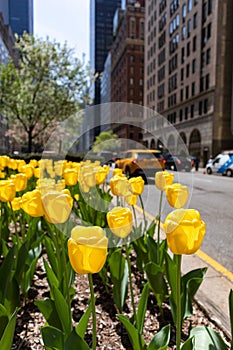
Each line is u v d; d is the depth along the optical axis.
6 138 30.92
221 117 32.47
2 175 4.14
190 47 38.09
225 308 2.11
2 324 1.28
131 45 73.00
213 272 2.87
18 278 1.77
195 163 26.50
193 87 37.56
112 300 2.28
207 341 1.33
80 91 21.33
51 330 1.25
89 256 0.93
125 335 1.82
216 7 31.70
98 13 136.50
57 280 1.67
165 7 47.12
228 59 32.25
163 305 2.22
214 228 5.18
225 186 12.57
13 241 2.45
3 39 54.19
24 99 20.05
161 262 2.08
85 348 1.03
